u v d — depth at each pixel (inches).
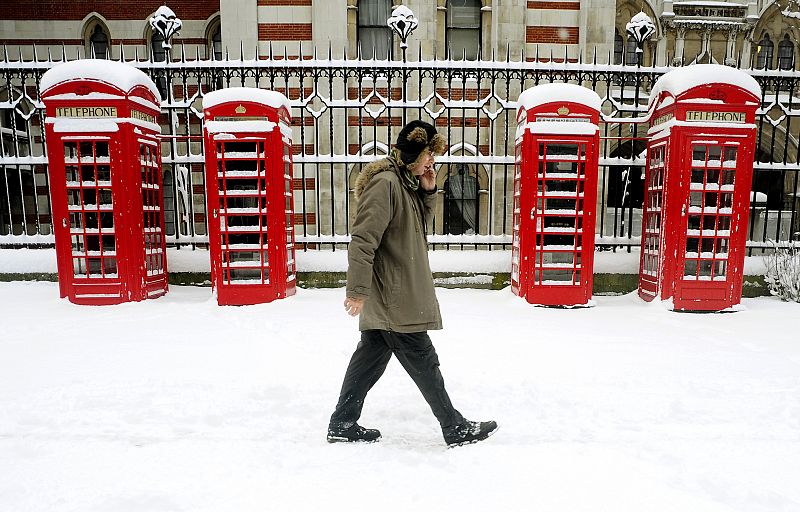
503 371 145.3
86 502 82.0
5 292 241.0
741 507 81.0
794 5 551.8
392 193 95.7
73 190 224.1
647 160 243.8
